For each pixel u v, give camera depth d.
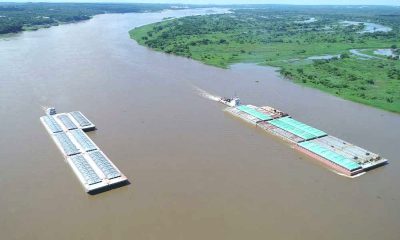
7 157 99.38
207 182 88.62
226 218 76.00
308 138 111.38
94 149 102.56
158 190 85.06
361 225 74.94
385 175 94.25
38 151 103.19
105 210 78.12
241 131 119.38
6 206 79.06
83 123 118.56
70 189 85.31
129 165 95.75
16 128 117.88
